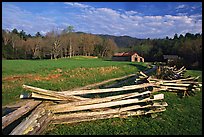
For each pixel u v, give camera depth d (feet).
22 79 69.10
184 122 28.60
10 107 36.91
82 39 348.38
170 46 264.52
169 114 31.48
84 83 69.15
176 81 48.91
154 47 294.66
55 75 82.07
